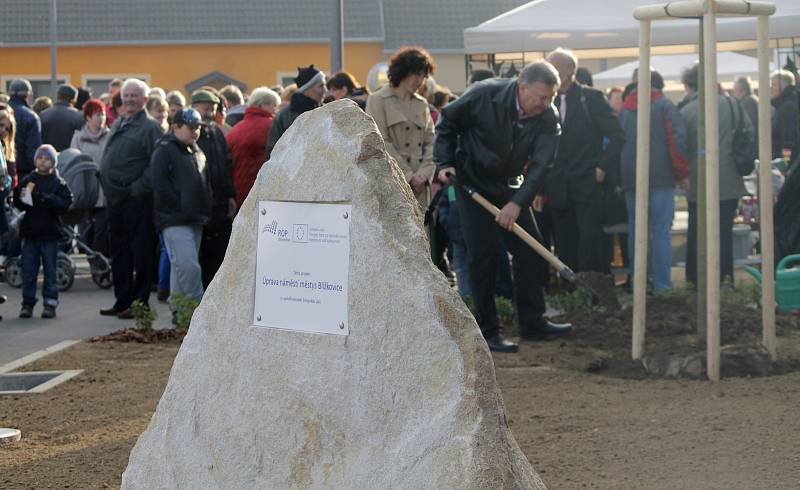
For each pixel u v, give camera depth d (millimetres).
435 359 3615
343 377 3803
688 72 11930
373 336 3756
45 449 6297
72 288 14398
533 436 6207
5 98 15719
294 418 3893
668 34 13086
